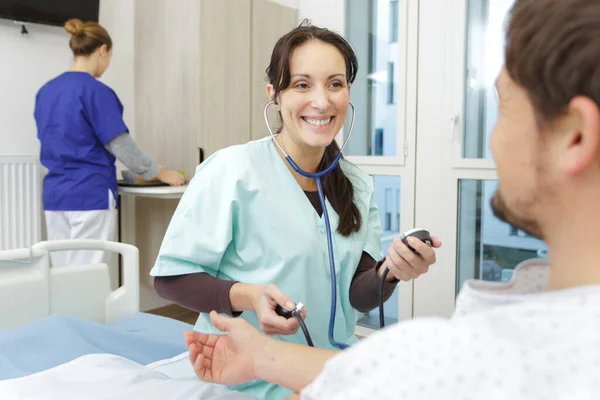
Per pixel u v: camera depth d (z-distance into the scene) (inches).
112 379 35.4
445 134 103.1
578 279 13.4
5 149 103.0
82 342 47.3
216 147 111.5
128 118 120.5
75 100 93.0
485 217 101.0
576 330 12.2
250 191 40.4
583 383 11.4
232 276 41.1
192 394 32.6
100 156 97.0
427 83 104.9
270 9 120.7
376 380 13.4
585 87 12.4
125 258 60.7
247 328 27.9
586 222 13.2
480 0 97.9
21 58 104.0
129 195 120.8
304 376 24.8
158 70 114.9
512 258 98.8
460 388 12.3
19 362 42.9
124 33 118.7
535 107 13.5
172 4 110.6
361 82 114.9
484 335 12.8
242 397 33.4
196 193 40.4
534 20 13.3
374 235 47.0
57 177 95.7
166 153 114.9
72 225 96.8
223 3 110.5
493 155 14.9
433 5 102.9
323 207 40.7
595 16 12.3
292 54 39.5
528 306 13.1
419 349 13.3
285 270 40.3
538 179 13.7
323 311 42.0
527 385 11.7
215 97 110.6
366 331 114.2
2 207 98.1
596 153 12.6
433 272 106.4
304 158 42.4
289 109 40.1
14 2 98.7
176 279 39.5
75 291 57.1
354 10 115.0
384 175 112.6
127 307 60.8
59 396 32.3
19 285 52.5
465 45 100.2
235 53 114.0
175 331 57.1
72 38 95.4
